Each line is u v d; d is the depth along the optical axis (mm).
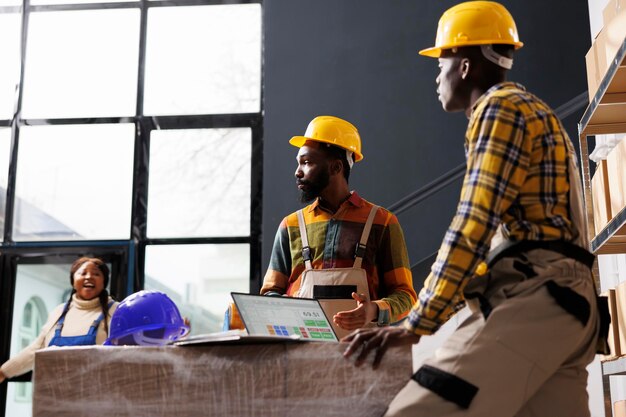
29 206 5457
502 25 1564
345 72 5293
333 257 2488
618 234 2930
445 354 1338
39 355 1478
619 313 2953
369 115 5195
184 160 5484
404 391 1343
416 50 5262
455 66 1582
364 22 5355
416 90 5199
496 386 1298
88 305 3941
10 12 5727
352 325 2143
